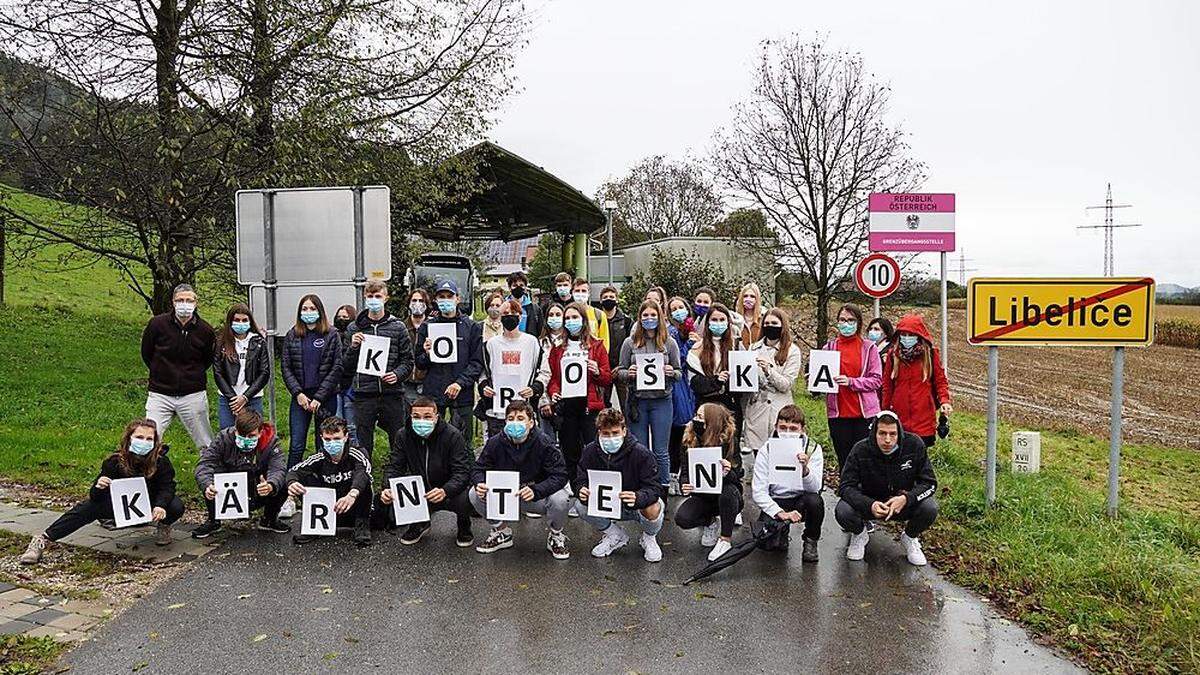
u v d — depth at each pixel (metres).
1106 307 6.87
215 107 12.09
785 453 5.94
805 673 4.16
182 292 7.21
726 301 21.73
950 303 44.78
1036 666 4.23
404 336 7.44
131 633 4.59
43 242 12.99
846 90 18.42
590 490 5.90
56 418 10.74
